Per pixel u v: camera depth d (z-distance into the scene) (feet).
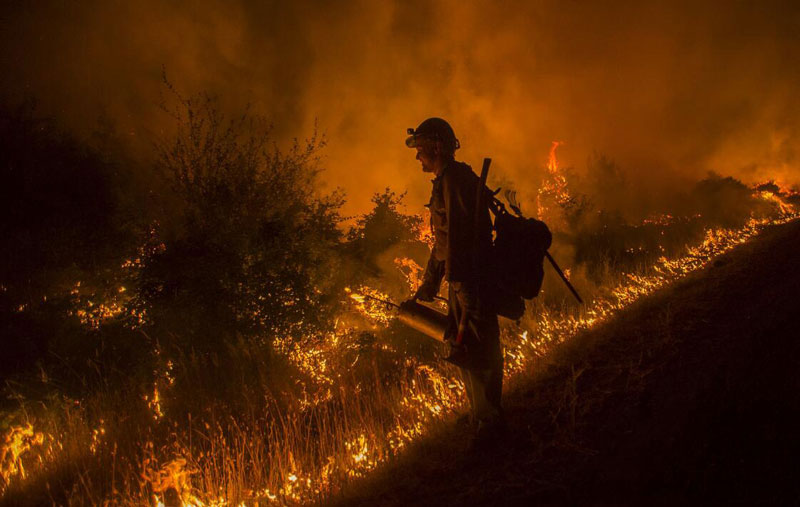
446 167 11.95
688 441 9.76
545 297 24.81
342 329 20.99
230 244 19.11
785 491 7.95
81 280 20.48
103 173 22.40
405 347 20.63
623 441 10.60
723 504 8.07
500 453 11.37
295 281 19.01
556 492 9.59
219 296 18.26
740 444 9.23
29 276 19.66
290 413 16.16
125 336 18.16
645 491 8.87
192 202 20.36
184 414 16.29
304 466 13.15
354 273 21.68
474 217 11.53
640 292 23.16
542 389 13.94
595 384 13.44
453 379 16.40
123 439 15.21
